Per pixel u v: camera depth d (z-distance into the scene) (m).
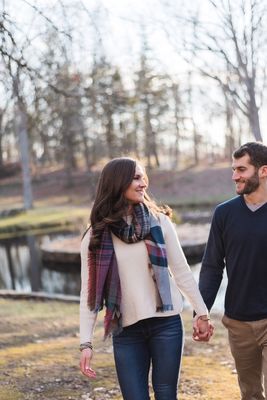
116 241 3.10
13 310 10.80
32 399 4.86
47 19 6.24
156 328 3.08
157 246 3.07
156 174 55.94
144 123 51.66
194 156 66.56
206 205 44.38
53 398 4.89
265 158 3.36
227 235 3.44
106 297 3.09
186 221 30.52
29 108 8.55
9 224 32.06
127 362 3.08
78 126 27.11
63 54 7.12
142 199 3.14
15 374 5.69
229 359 6.44
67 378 5.50
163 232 3.15
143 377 3.10
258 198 3.38
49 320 9.59
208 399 4.82
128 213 3.09
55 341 7.73
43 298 12.39
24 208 39.56
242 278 3.41
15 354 6.68
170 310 3.04
